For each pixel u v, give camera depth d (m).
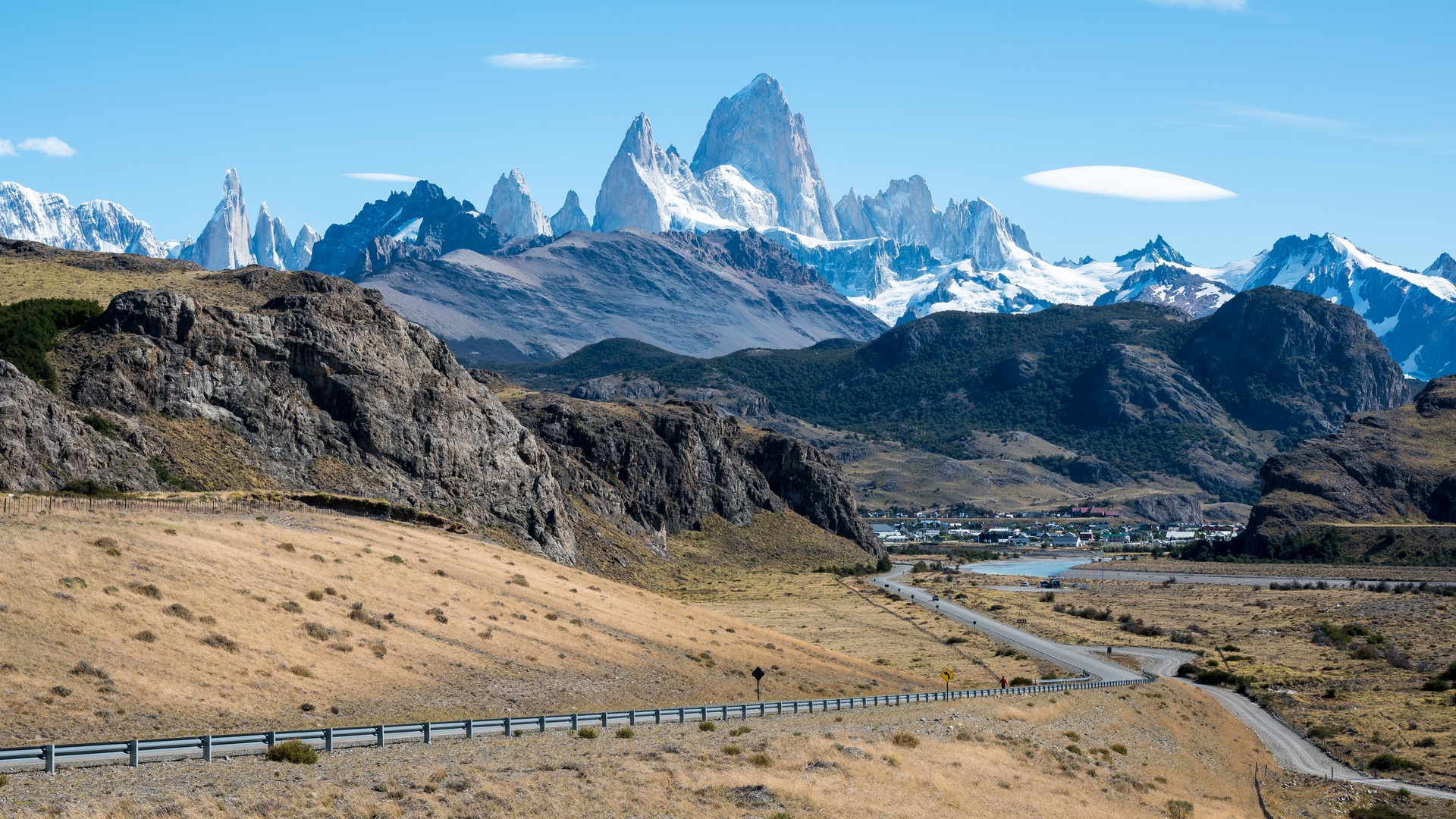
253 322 141.25
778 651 98.81
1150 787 65.25
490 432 159.62
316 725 48.22
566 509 184.25
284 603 61.91
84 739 40.78
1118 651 148.00
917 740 58.56
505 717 52.44
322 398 143.00
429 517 109.50
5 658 44.94
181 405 127.19
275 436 132.88
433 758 42.06
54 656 46.44
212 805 33.72
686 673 77.31
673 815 40.56
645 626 89.19
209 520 77.81
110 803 32.41
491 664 65.50
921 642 140.50
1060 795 56.53
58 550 57.31
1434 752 93.69
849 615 163.62
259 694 49.94
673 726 55.81
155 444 116.50
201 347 133.62
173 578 59.47
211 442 124.56
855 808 45.16
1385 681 128.62
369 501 105.94
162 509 81.00
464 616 73.38
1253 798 74.81
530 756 44.22
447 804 37.28
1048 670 122.31
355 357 147.62
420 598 73.88
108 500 82.81
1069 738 71.81
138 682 46.72
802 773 48.12
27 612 49.31
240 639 55.06
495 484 156.12
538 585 91.38
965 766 56.12
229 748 39.81
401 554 85.69
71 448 102.38
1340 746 96.38
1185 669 131.88
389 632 64.81
